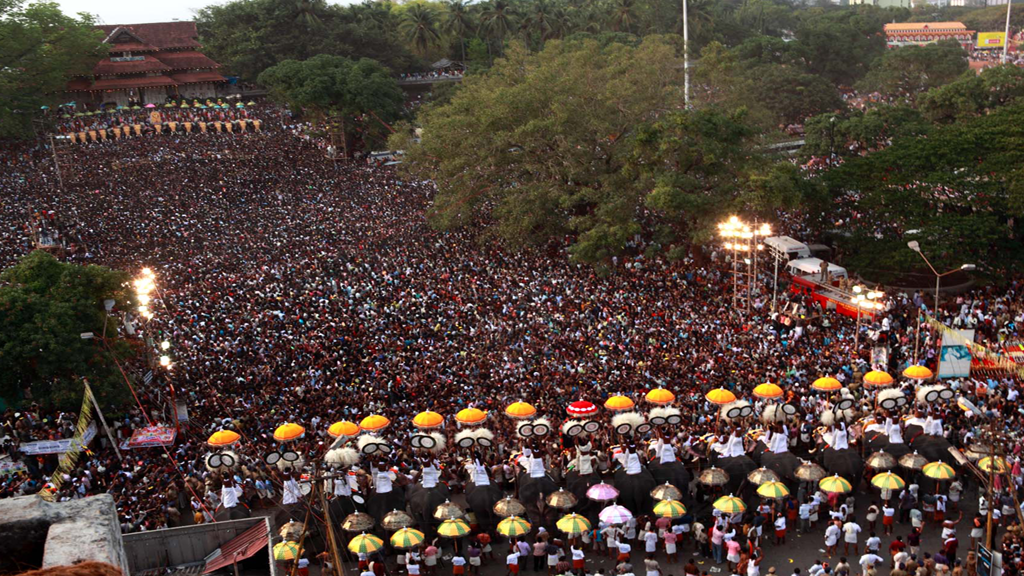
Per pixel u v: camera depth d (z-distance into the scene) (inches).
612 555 1300.4
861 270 2564.0
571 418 1504.7
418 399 1713.8
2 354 1622.8
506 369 1850.4
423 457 1402.6
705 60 3139.8
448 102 5012.3
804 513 1318.9
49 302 1732.3
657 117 2955.2
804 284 2472.9
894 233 2593.5
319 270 2618.1
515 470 1381.6
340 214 3449.8
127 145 4626.0
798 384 1729.8
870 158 2728.8
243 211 3501.5
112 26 6235.2
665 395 1512.1
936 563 1182.3
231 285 2487.7
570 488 1339.8
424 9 6692.9
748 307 2308.1
